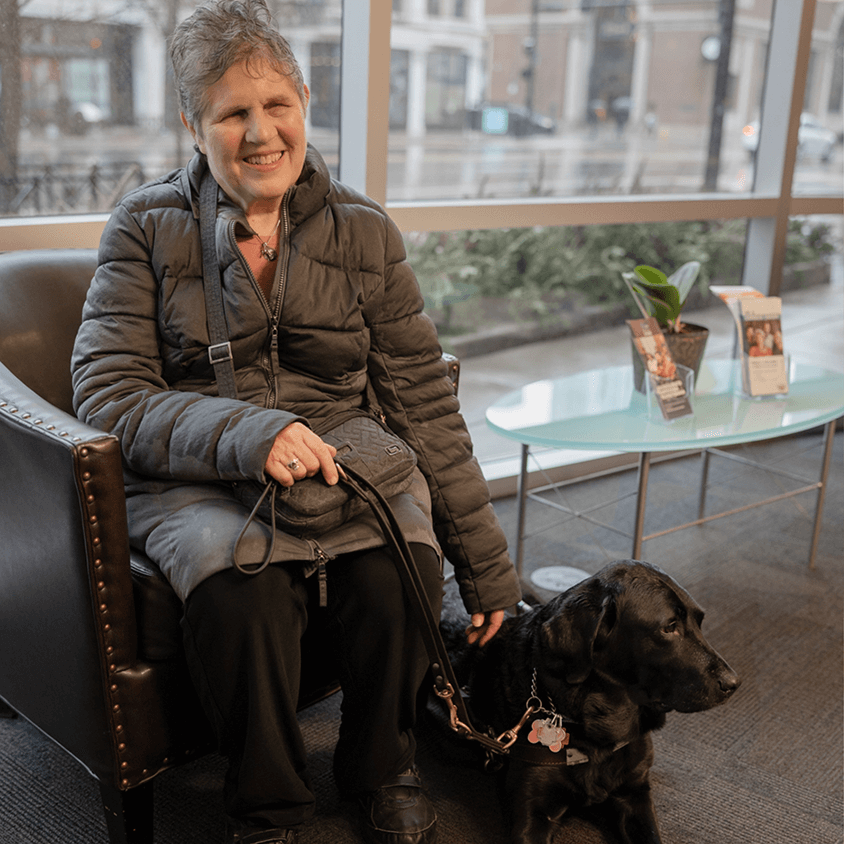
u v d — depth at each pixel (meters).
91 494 1.22
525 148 2.94
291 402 1.49
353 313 1.51
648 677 1.43
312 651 1.50
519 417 2.24
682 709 1.42
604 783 1.48
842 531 2.92
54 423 1.27
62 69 2.12
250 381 1.47
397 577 1.38
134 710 1.31
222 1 1.39
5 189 2.10
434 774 1.71
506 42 2.80
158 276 1.45
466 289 2.93
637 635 1.42
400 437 1.60
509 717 1.55
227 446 1.28
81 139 2.19
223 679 1.27
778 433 2.19
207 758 1.73
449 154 2.78
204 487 1.39
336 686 1.60
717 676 1.40
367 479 1.34
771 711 1.94
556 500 3.09
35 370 1.62
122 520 1.25
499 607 1.58
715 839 1.56
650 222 3.23
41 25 2.07
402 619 1.38
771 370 2.49
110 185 2.26
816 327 3.99
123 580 1.27
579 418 2.24
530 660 1.53
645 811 1.51
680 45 3.17
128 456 1.36
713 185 3.44
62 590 1.29
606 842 1.54
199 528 1.30
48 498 1.27
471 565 1.58
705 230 3.48
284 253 1.47
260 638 1.26
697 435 2.11
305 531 1.30
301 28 2.40
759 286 3.62
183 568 1.27
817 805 1.65
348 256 1.52
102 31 2.16
